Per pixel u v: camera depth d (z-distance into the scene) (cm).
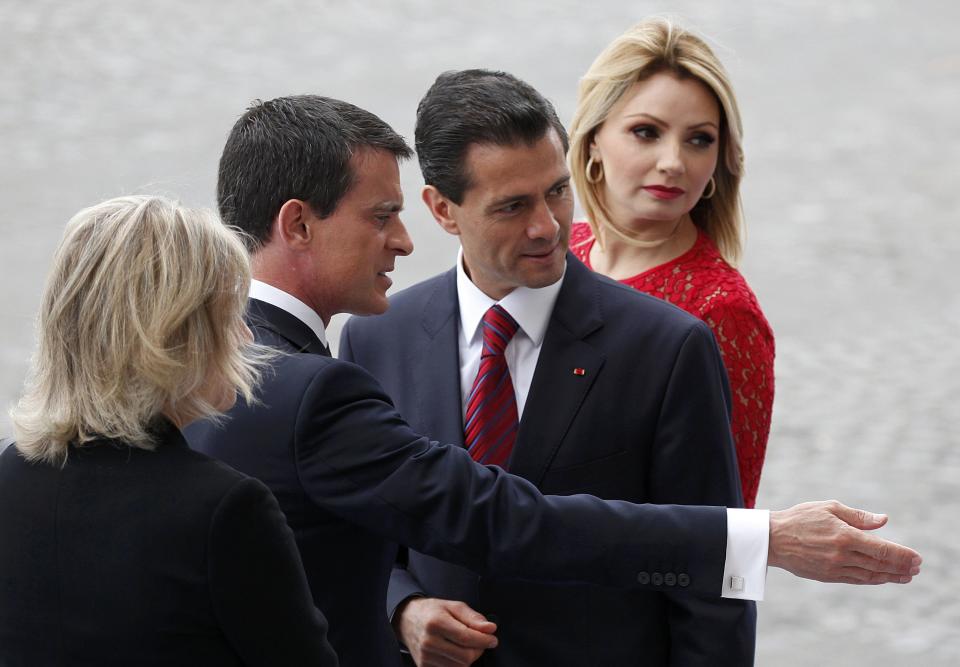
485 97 847
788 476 2256
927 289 3088
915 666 1747
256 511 659
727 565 806
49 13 5034
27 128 3941
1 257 3112
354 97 4156
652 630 898
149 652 643
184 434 820
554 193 866
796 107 4434
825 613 1898
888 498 2177
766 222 3500
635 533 802
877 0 5806
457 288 953
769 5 5638
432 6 5325
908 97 4547
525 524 794
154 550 643
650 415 879
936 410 2514
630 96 1074
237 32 4934
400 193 825
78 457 665
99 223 663
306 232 805
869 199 3666
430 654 893
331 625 804
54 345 662
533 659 895
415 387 941
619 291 916
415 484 788
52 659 652
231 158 823
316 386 784
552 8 5294
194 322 661
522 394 916
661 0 5534
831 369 2692
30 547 659
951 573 1970
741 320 1046
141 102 4184
